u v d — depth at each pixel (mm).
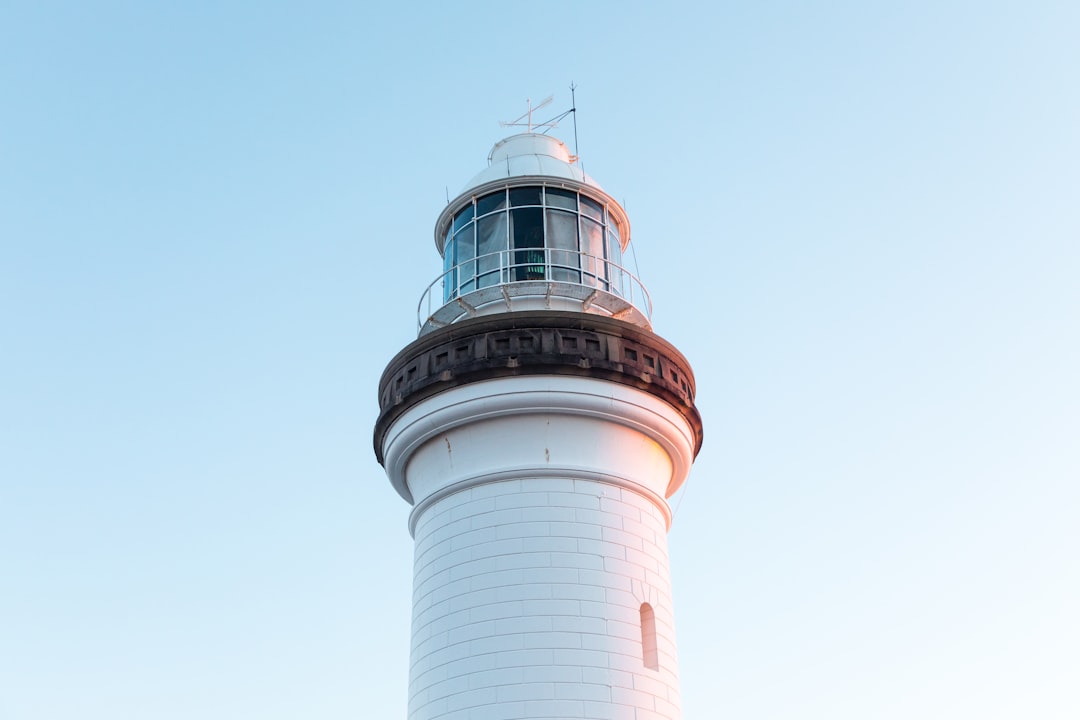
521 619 20812
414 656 22016
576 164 27094
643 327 23609
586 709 20234
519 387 21969
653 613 21812
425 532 22734
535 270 24188
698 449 24938
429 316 24234
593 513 21859
